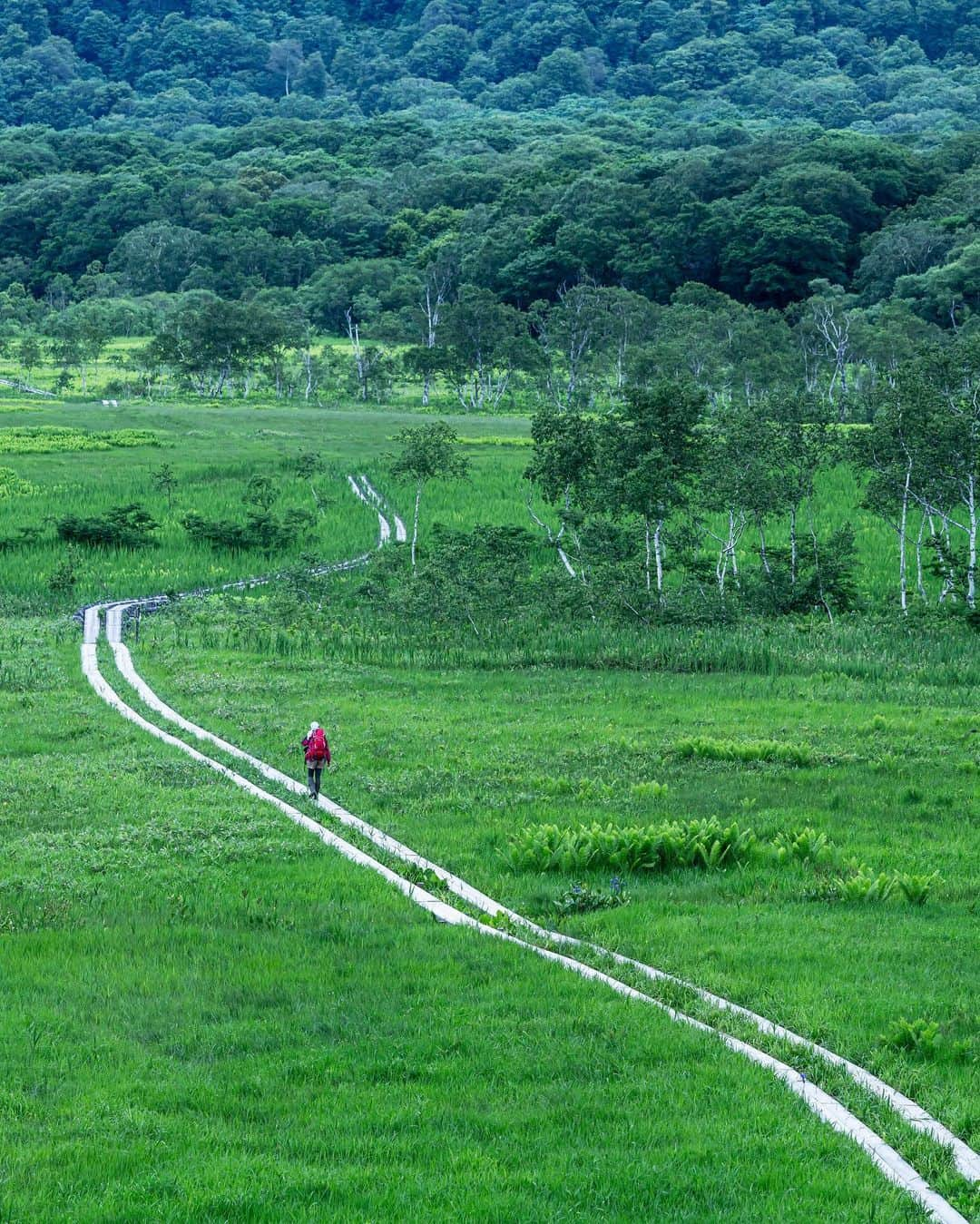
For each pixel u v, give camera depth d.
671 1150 26.42
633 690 90.44
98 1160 26.00
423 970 37.81
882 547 158.62
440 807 60.03
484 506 186.62
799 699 87.25
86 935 40.97
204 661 103.88
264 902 45.22
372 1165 25.86
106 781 63.78
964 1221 23.89
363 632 114.81
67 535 166.88
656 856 50.72
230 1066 30.88
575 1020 33.56
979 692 89.12
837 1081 29.92
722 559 134.75
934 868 49.59
